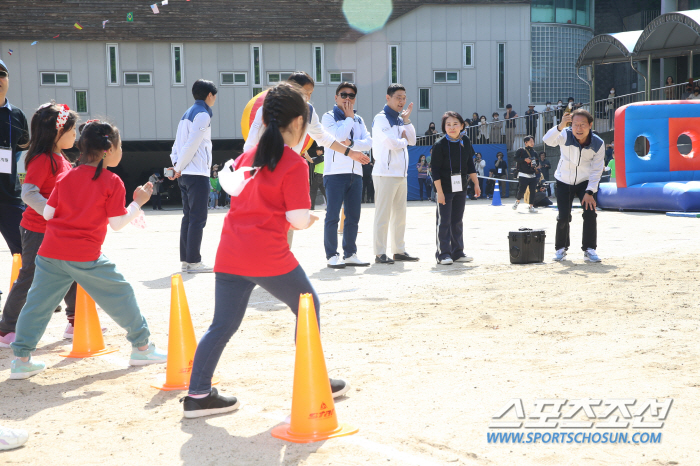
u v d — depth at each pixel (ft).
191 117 25.49
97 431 10.46
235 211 10.86
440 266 26.78
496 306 18.80
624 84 109.29
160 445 9.83
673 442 9.37
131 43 92.32
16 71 89.97
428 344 14.98
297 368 10.12
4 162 16.57
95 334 15.43
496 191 69.15
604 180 70.44
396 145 26.96
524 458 8.96
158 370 13.94
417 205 74.84
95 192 13.28
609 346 14.38
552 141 26.25
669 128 53.67
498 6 99.25
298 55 96.68
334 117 26.45
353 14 98.02
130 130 93.20
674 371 12.50
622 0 116.26
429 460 8.96
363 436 9.89
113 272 13.83
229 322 10.96
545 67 100.78
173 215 67.97
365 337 15.72
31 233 15.35
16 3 90.53
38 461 9.36
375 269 26.32
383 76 98.48
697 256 27.43
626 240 34.01
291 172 10.47
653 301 18.88
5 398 12.22
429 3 98.17
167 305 20.16
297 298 10.87
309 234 41.65
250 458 9.26
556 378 12.30
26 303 13.55
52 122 14.92
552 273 24.14
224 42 94.53
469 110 100.12
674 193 49.08
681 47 72.90
